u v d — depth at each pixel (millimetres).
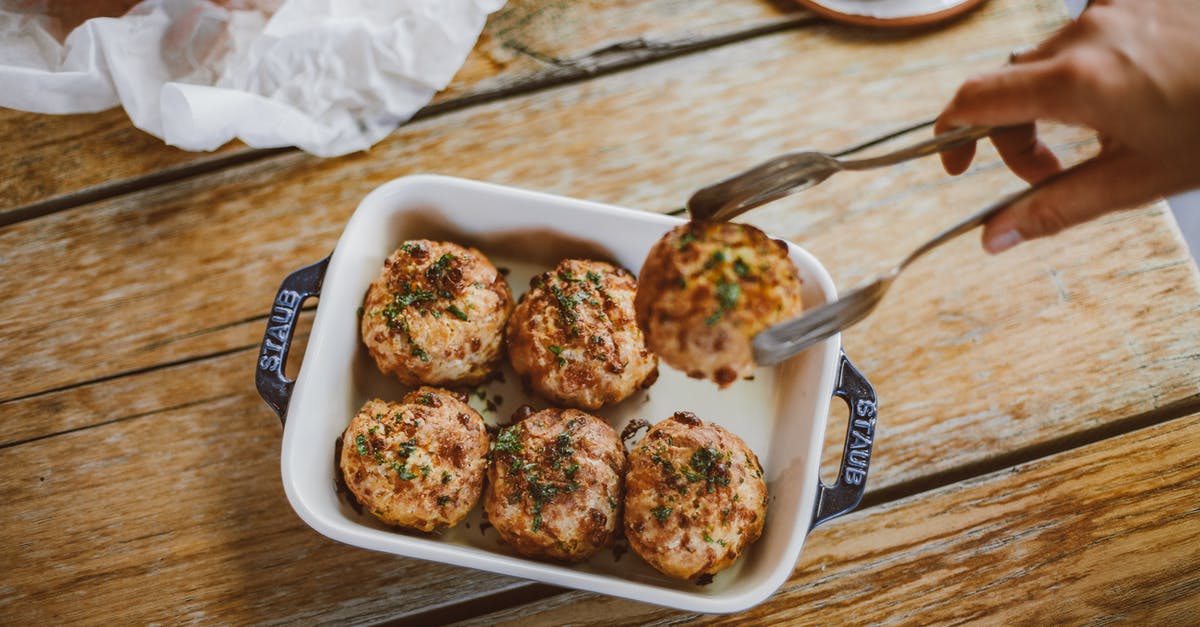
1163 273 677
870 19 692
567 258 645
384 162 681
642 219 611
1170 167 497
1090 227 680
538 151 686
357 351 620
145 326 660
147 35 672
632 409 633
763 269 510
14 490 640
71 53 664
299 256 670
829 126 691
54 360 655
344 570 638
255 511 643
